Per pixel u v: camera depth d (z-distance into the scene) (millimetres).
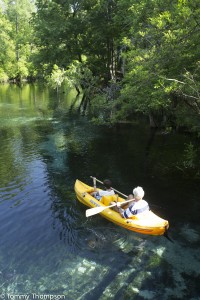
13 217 8305
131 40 14195
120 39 20594
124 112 15836
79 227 7816
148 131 17625
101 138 16438
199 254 6676
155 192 9789
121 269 6223
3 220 8141
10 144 15484
